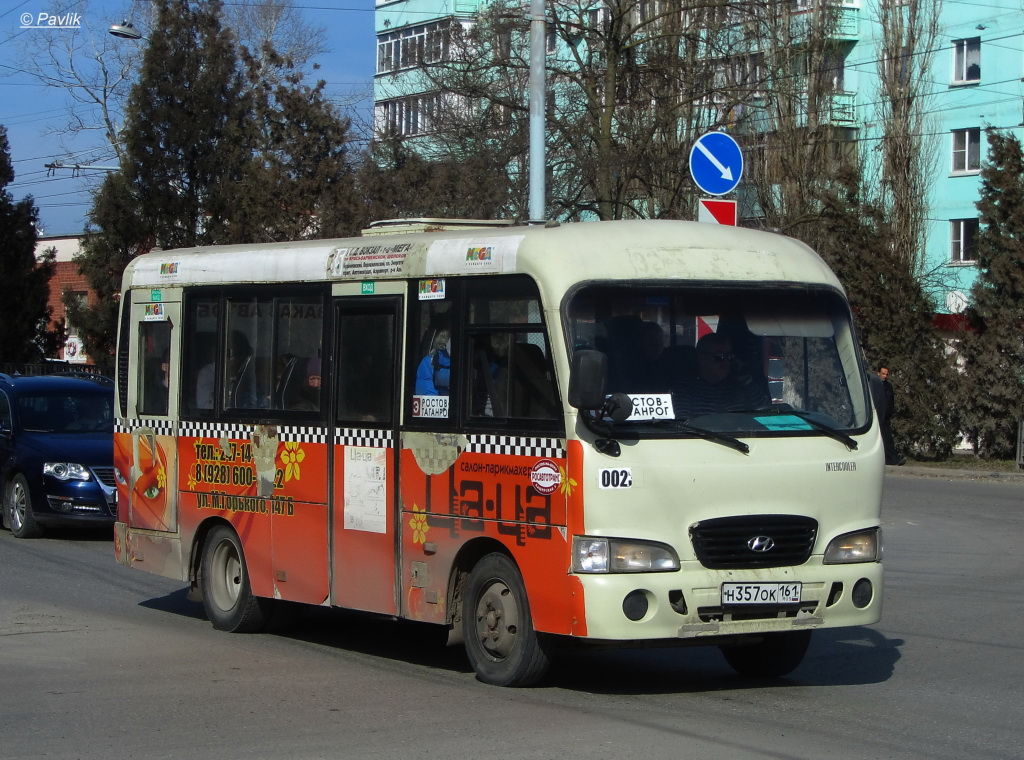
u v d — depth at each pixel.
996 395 30.95
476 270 8.86
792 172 37.69
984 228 32.06
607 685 8.90
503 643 8.62
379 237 9.87
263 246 10.93
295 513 10.31
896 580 14.09
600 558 7.89
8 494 17.45
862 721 7.76
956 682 9.01
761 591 8.10
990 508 21.69
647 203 34.03
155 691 8.62
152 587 13.44
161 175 35.53
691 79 31.06
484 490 8.62
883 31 41.75
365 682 8.95
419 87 40.88
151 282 12.03
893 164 40.66
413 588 9.21
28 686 8.77
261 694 8.53
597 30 30.47
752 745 7.10
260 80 35.69
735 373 8.47
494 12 30.33
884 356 32.28
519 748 7.04
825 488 8.43
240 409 10.92
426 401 9.16
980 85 46.16
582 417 7.96
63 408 18.12
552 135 30.38
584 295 8.27
